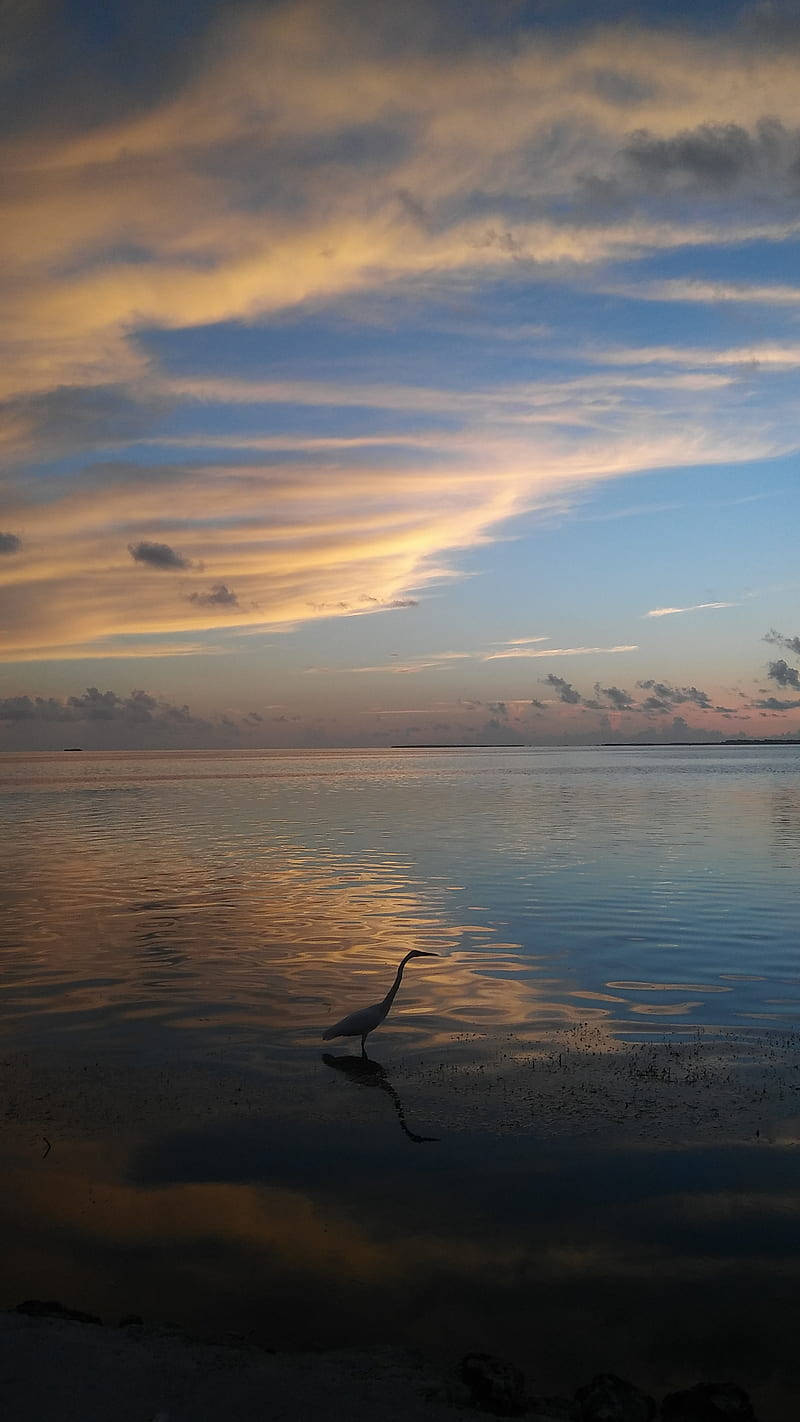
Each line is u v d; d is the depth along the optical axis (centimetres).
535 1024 1372
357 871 3002
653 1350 639
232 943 1927
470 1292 705
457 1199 839
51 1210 820
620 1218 806
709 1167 898
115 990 1559
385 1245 766
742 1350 640
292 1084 1122
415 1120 1011
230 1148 943
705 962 1734
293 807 6303
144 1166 905
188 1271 730
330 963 1748
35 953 1842
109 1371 548
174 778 12575
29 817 5575
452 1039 1301
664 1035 1312
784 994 1518
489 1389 561
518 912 2244
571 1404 561
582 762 18262
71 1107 1049
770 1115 1018
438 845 3744
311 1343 640
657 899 2395
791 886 2577
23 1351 565
